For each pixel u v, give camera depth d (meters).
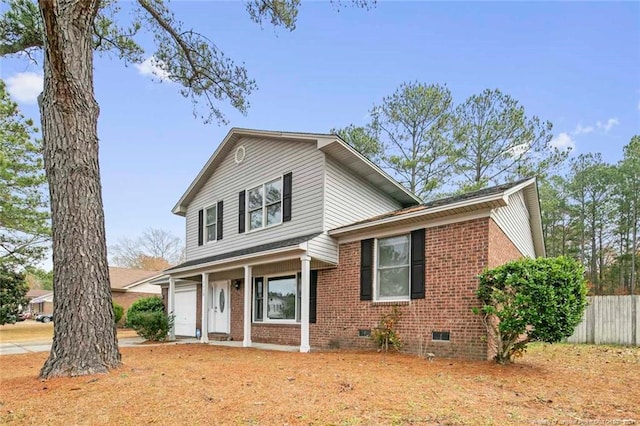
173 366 7.14
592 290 26.23
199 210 16.86
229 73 11.50
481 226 8.47
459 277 8.62
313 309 11.84
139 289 29.27
